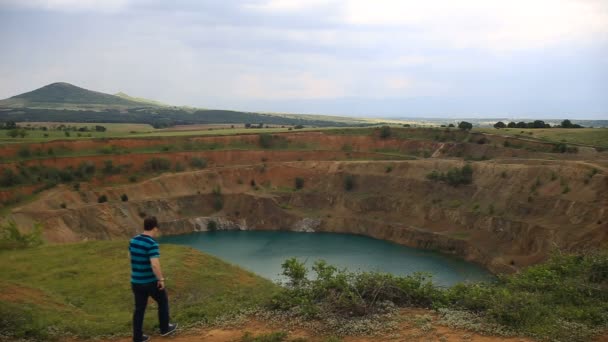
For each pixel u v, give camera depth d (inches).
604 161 2559.1
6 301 596.7
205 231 3344.0
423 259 2466.8
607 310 497.7
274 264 2358.5
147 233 450.6
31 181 3107.8
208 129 5772.6
